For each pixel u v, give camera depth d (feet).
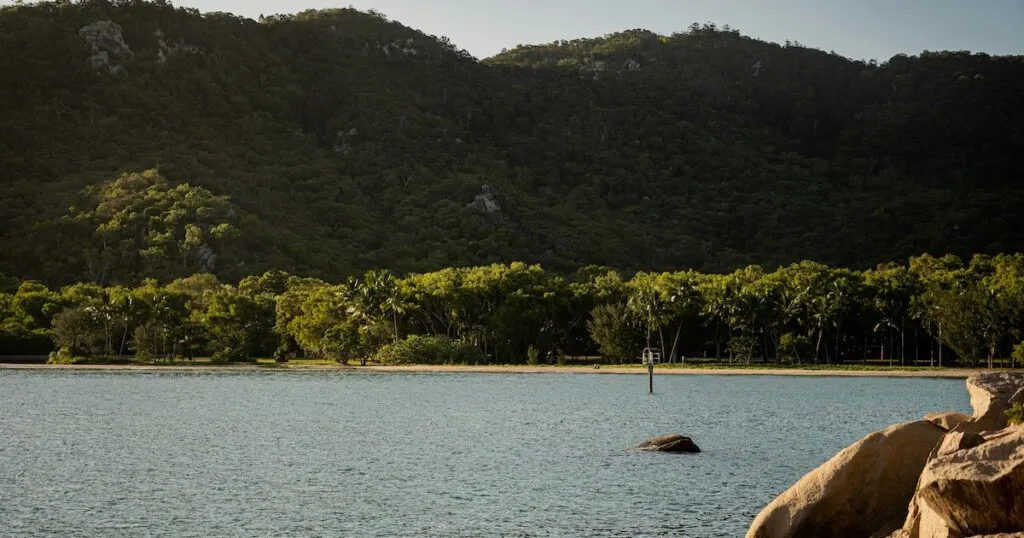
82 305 586.04
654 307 533.55
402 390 385.50
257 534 123.24
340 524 128.98
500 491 152.15
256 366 542.98
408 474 169.58
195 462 184.34
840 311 549.95
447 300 570.87
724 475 165.17
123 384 409.08
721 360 591.78
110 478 164.96
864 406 306.76
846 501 88.63
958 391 375.04
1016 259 653.71
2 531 124.16
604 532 123.65
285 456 193.16
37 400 323.78
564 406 310.45
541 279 596.70
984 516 65.72
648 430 238.27
